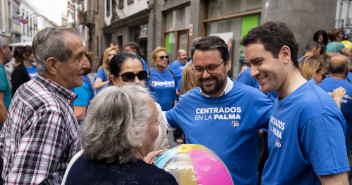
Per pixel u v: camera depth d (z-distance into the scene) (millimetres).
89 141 840
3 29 32531
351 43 4570
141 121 865
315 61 2588
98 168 828
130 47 5188
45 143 1067
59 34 1239
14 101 1258
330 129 977
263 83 1155
